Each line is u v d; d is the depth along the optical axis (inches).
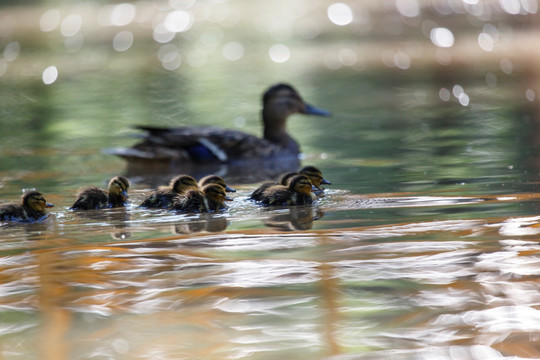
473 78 1085.8
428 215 402.0
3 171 625.6
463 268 306.5
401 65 1255.5
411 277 299.0
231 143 699.4
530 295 276.2
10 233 393.4
